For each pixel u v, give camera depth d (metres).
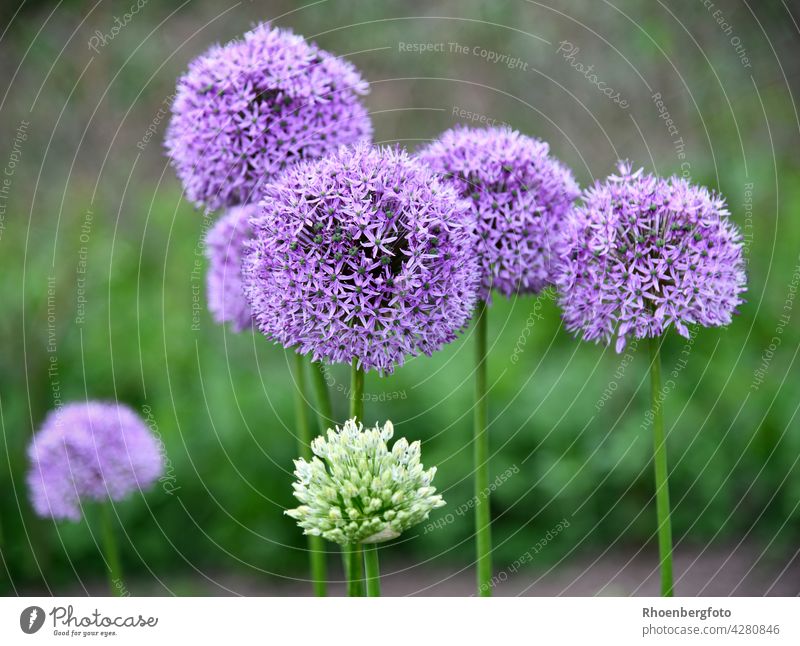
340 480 3.38
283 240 3.44
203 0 11.48
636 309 3.65
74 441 5.68
